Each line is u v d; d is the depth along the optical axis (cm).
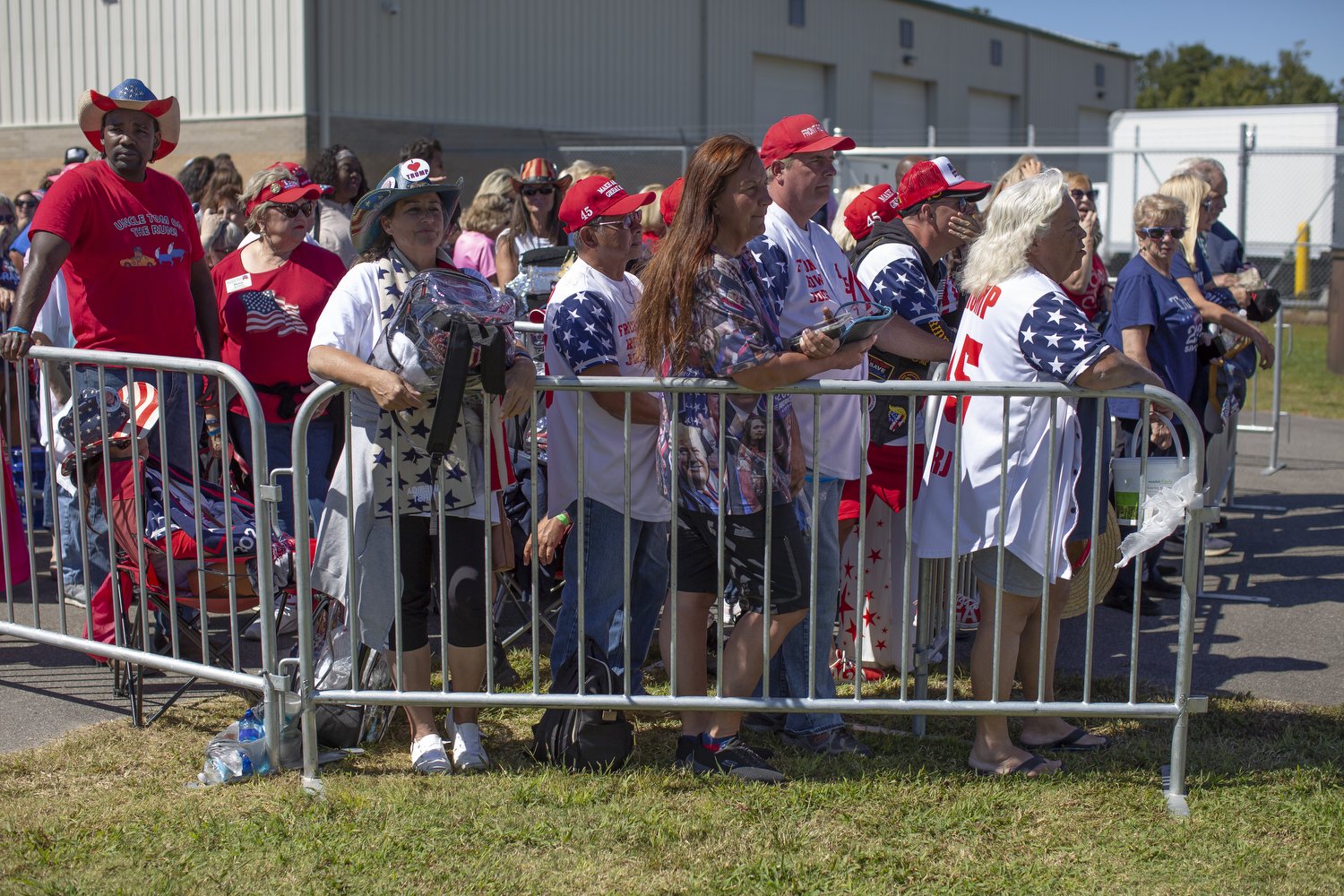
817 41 2498
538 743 380
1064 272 367
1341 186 1967
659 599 402
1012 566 371
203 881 306
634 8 2072
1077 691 462
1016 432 362
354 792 356
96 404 430
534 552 364
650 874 314
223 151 1606
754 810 350
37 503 683
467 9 1764
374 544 369
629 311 381
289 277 507
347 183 732
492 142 1820
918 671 409
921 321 409
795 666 398
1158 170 2275
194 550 405
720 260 340
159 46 1625
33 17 1706
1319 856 328
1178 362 560
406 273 366
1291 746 404
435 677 465
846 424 387
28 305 424
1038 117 3219
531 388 352
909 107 2806
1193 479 350
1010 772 379
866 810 352
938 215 423
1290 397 1265
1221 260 720
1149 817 351
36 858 315
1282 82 5856
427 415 361
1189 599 354
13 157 1753
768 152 382
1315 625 552
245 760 368
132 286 457
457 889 305
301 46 1536
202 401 490
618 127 2059
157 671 470
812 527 359
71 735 403
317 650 390
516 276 686
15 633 438
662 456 366
